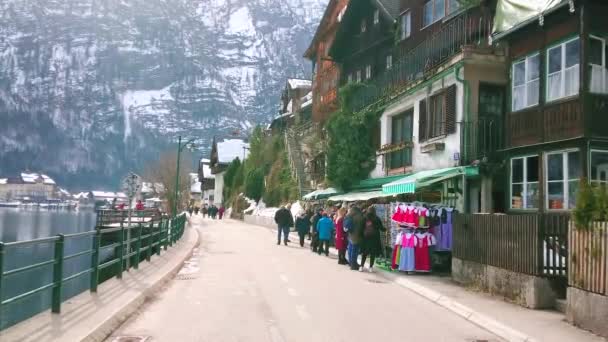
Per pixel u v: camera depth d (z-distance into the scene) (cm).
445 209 1606
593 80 1408
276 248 2547
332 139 3098
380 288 1388
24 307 1609
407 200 2123
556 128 1487
